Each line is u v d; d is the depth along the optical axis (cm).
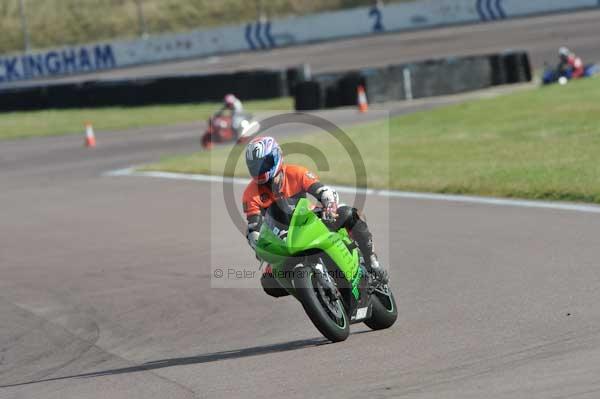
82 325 3164
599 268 3095
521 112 7994
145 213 5469
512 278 3105
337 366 2256
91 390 2312
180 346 2744
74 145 10444
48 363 2727
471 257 3522
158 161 8119
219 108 12700
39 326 3219
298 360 2367
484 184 5062
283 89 12812
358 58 15862
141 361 2611
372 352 2361
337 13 19262
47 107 14375
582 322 2428
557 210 4281
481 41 15512
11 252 4706
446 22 18300
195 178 6775
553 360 2084
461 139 6962
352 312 2498
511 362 2117
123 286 3688
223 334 2831
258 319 2969
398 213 4641
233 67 17225
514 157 5816
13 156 9881
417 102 10931
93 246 4622
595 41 13850
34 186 7338
